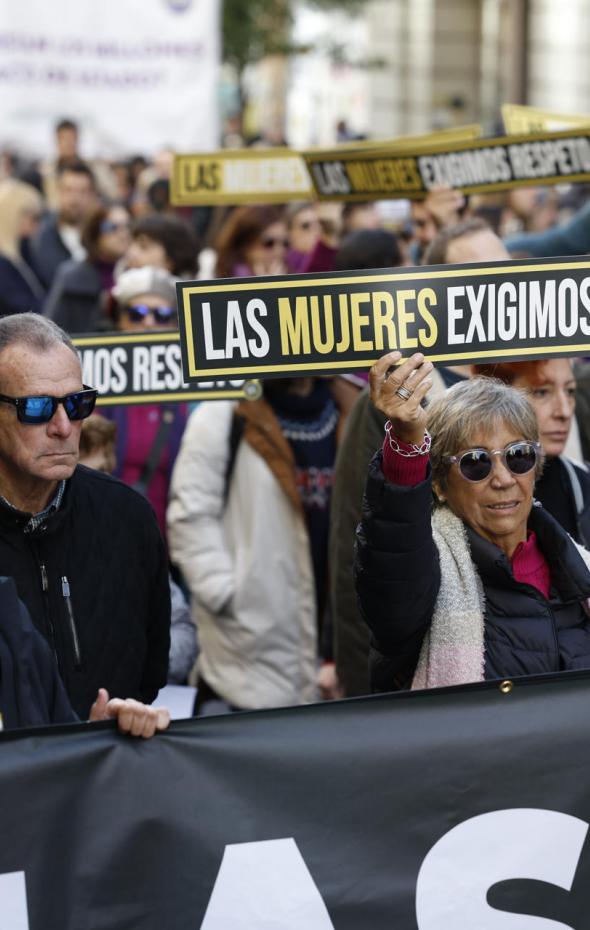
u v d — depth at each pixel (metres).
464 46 99.06
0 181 35.34
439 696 7.89
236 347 8.23
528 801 7.88
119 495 9.52
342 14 84.75
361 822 7.73
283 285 8.20
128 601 9.43
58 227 29.20
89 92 28.38
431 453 9.02
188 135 28.64
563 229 18.08
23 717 7.77
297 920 7.66
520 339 8.47
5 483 8.89
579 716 7.94
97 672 9.22
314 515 13.95
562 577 8.99
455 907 7.81
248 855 7.63
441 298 8.36
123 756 7.58
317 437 13.98
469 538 8.95
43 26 28.05
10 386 8.66
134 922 7.54
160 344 11.35
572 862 7.90
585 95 70.12
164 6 28.22
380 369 8.19
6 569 8.95
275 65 105.94
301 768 7.71
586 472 10.59
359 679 11.59
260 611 13.80
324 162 14.46
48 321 9.02
